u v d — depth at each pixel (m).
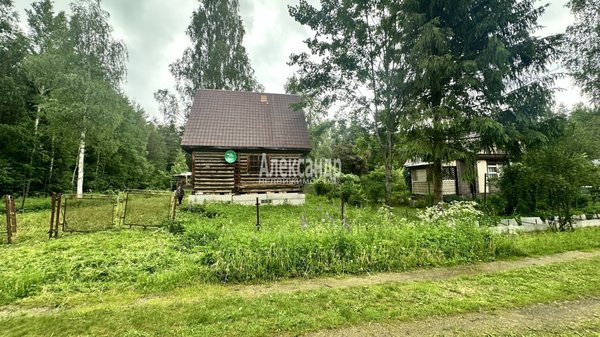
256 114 17.39
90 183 24.28
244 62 23.97
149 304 3.71
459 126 10.02
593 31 14.90
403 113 11.58
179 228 8.55
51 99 16.38
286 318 3.19
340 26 13.23
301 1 13.51
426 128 10.48
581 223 9.05
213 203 13.52
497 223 8.16
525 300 3.68
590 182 8.08
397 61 12.20
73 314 3.37
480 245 5.91
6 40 17.53
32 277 4.34
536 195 9.52
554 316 3.28
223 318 3.23
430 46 10.11
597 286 4.14
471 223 6.54
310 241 5.31
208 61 23.02
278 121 17.27
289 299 3.75
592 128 16.73
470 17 10.42
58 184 21.06
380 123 14.31
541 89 10.09
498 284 4.28
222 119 16.41
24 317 3.31
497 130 9.46
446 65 9.63
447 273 4.90
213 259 5.02
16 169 18.28
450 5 10.27
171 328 3.01
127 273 4.84
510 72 9.95
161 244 6.79
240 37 23.98
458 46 11.08
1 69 17.22
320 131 16.02
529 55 10.03
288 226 6.95
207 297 3.93
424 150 10.36
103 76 17.48
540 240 6.75
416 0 10.55
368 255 5.23
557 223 8.67
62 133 16.95
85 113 16.48
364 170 25.27
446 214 7.05
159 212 10.58
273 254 4.98
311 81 14.13
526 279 4.47
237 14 24.00
